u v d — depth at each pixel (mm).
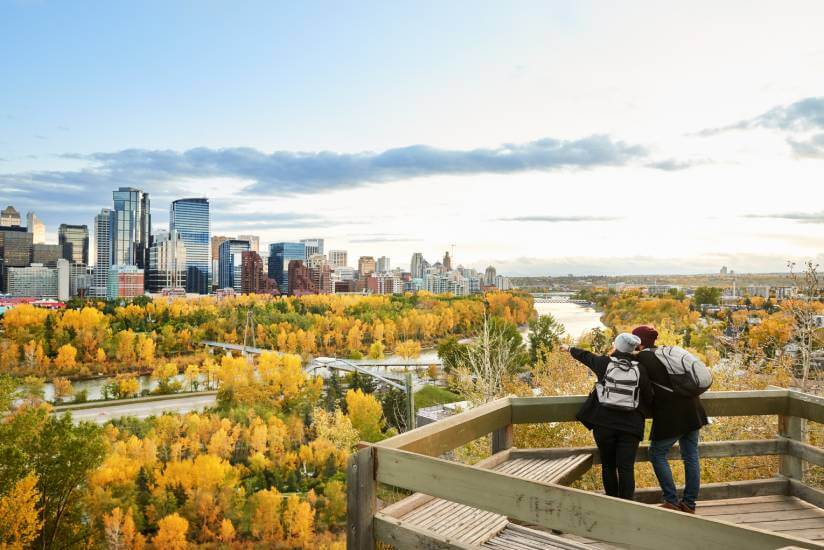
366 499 3168
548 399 4402
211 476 67500
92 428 40969
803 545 1985
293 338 152125
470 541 3225
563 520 2516
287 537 61938
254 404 96062
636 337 4117
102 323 138875
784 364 16828
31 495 36625
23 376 112938
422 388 80375
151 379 124938
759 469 11664
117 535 56531
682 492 4340
